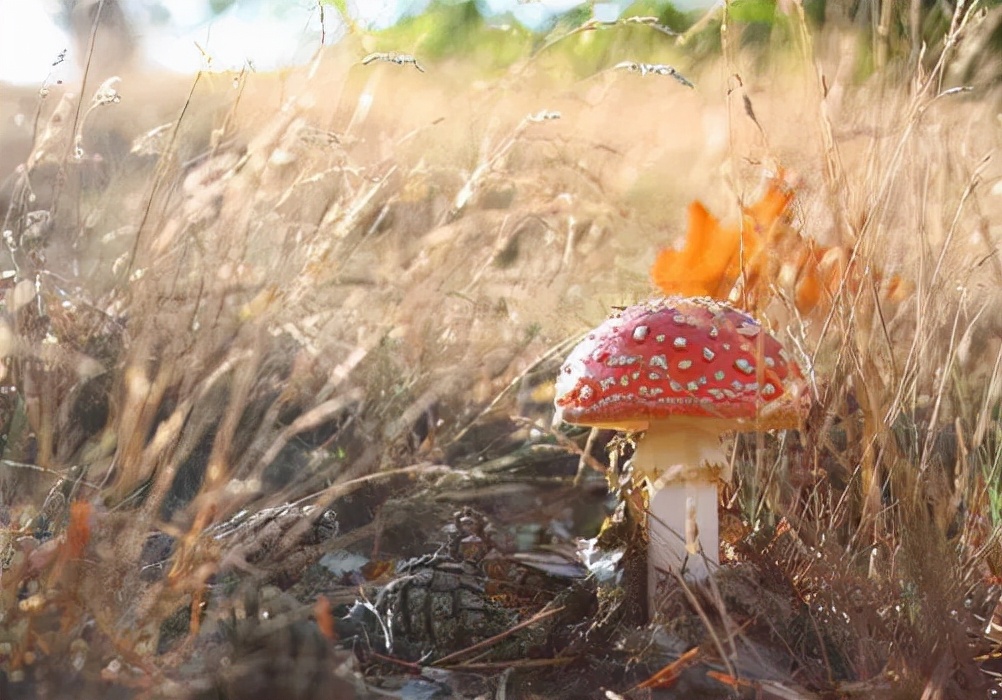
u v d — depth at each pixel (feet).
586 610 2.22
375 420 2.13
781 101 2.60
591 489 2.53
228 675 1.88
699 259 2.47
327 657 1.93
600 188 2.62
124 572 1.86
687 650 2.09
